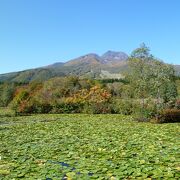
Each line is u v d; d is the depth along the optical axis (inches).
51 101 1736.0
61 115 1503.4
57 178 367.6
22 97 1839.3
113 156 481.4
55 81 2075.5
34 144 616.7
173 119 1122.0
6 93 2300.7
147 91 1175.0
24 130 866.1
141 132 772.6
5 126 984.3
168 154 478.9
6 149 564.4
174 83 1310.3
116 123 1034.7
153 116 1106.1
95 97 1761.8
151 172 378.6
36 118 1332.4
